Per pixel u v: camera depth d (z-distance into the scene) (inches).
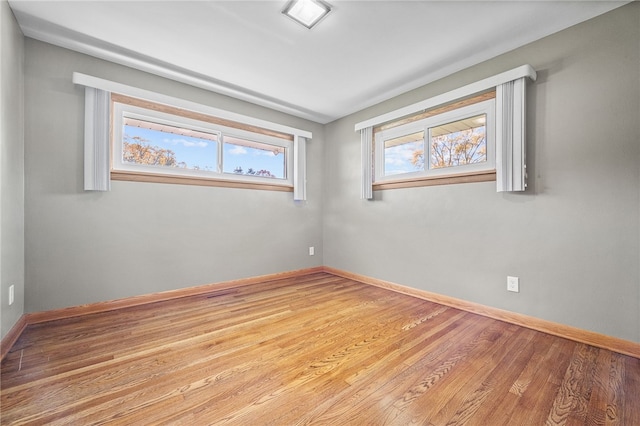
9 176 68.6
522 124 80.6
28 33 79.7
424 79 107.9
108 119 91.7
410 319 88.0
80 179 89.0
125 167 98.3
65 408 46.6
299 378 55.9
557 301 77.0
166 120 106.7
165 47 87.3
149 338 73.4
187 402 48.5
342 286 128.2
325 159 159.0
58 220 85.3
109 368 58.9
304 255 151.6
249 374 57.2
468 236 96.7
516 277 84.9
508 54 88.2
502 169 84.1
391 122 123.6
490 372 58.2
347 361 62.6
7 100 67.4
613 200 69.1
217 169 120.6
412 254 114.8
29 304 80.9
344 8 70.0
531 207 82.0
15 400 48.2
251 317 88.8
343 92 120.0
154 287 103.3
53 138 84.6
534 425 43.6
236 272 125.4
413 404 48.3
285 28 78.1
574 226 74.4
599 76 71.0
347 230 145.4
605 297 69.7
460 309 97.7
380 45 86.0
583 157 73.2
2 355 62.3
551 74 78.7
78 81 85.5
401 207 119.4
